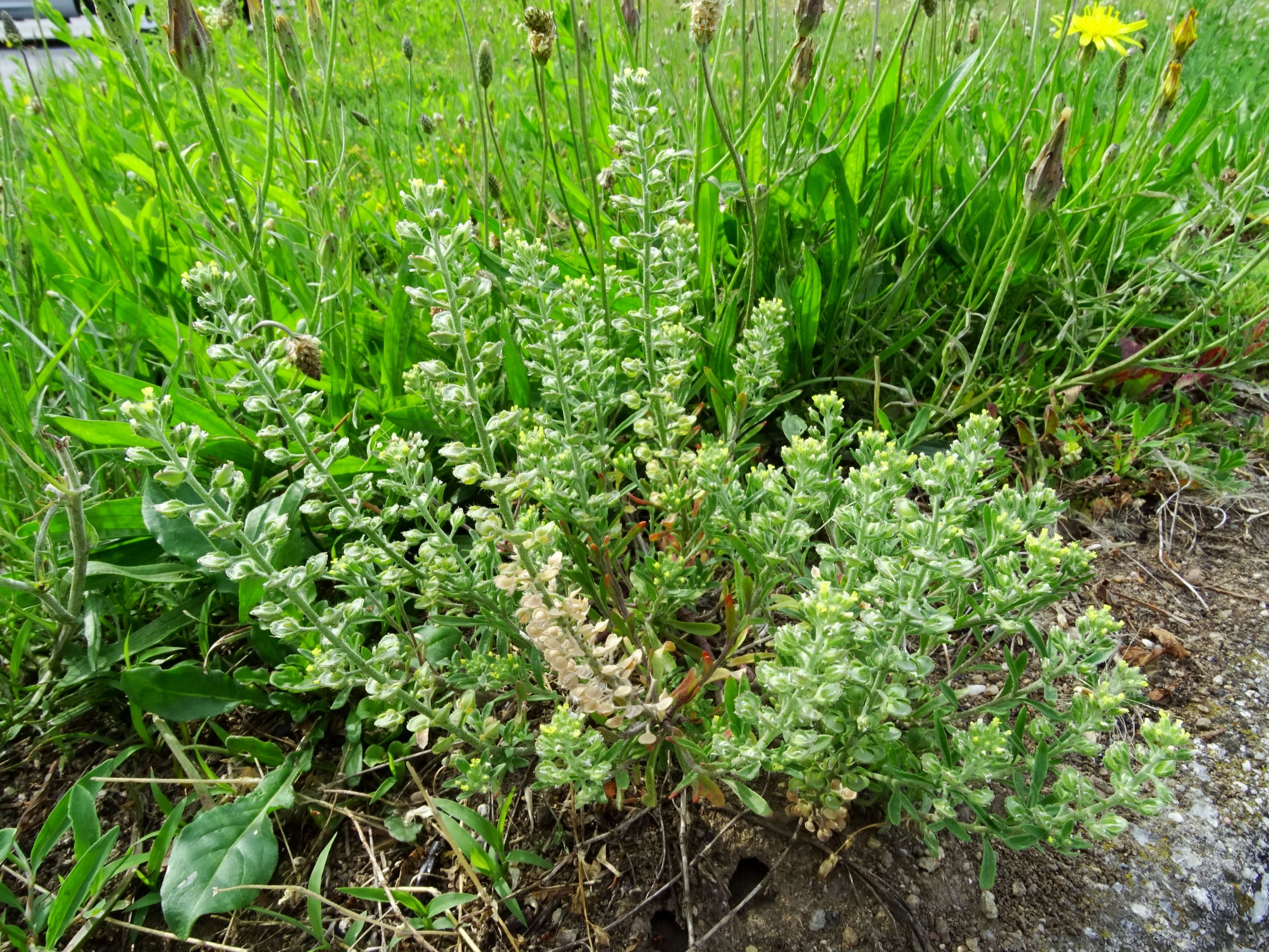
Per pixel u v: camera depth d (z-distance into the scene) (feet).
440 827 0.61
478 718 0.67
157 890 0.65
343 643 0.58
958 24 1.13
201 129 1.36
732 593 0.76
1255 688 0.78
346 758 0.70
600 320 0.74
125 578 0.76
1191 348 1.00
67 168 1.10
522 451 0.64
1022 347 1.11
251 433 0.80
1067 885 0.66
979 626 0.64
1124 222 1.10
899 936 0.63
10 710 0.72
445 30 1.91
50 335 0.92
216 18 1.05
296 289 0.94
